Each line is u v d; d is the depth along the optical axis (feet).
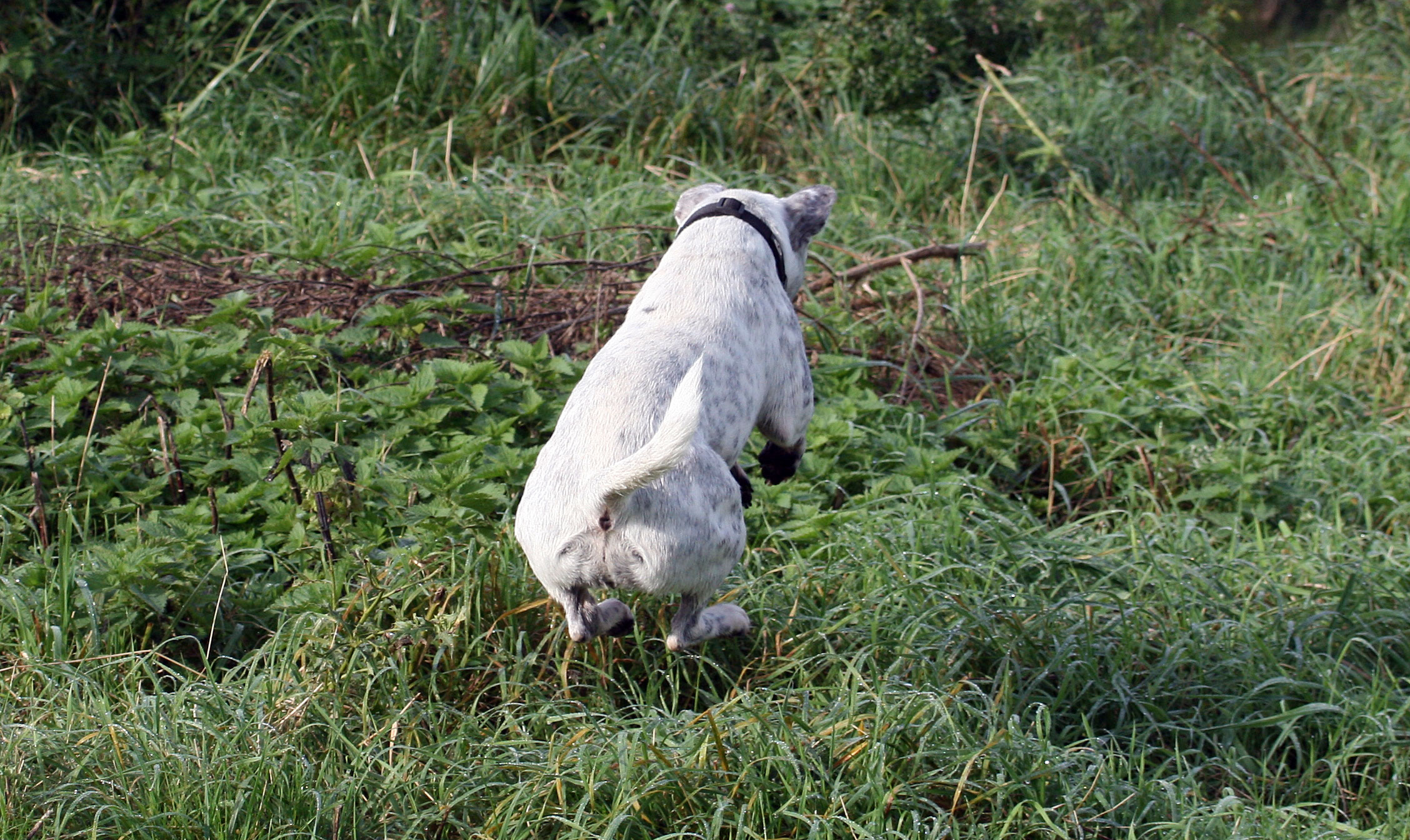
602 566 14.08
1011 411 24.81
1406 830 14.73
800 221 18.26
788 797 14.21
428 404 21.29
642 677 17.03
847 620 17.29
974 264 31.35
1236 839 14.15
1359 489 23.66
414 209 30.48
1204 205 35.60
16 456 19.17
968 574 18.94
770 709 15.40
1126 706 16.89
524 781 14.43
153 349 21.91
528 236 28.91
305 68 36.68
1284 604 19.29
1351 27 51.93
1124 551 20.98
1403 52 48.85
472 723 15.21
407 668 16.10
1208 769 16.55
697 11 40.86
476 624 16.83
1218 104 41.39
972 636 17.57
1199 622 18.60
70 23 36.88
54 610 16.57
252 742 14.40
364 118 35.01
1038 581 19.24
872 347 27.45
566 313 25.23
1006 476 24.17
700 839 13.39
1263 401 26.32
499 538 17.53
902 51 36.27
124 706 15.20
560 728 15.90
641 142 35.94
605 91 37.58
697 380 12.94
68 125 35.14
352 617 16.71
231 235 28.78
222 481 20.13
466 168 33.47
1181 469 24.06
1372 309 29.81
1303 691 17.40
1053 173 37.37
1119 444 24.43
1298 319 29.60
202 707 14.58
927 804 14.16
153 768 13.56
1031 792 14.40
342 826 13.55
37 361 22.11
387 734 15.12
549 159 36.17
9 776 13.38
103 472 19.31
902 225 33.24
